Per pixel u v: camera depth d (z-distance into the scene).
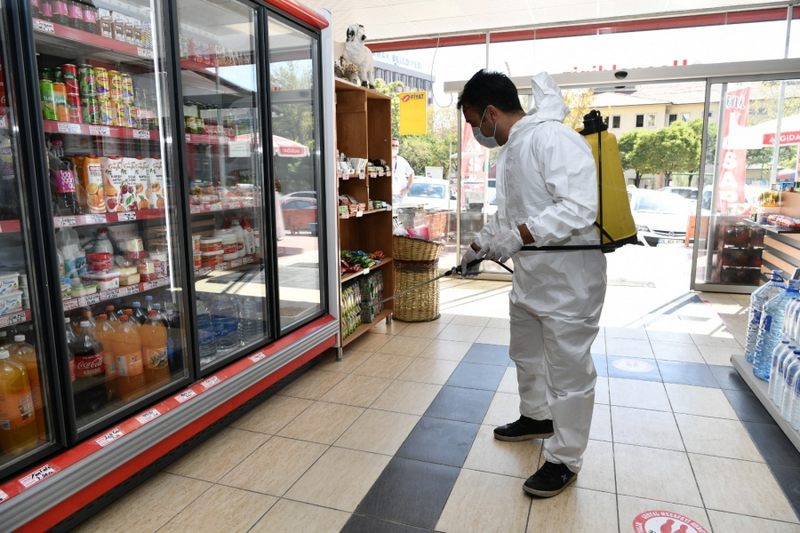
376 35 6.29
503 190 2.21
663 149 8.30
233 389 2.50
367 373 3.41
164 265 2.35
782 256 5.09
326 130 3.32
